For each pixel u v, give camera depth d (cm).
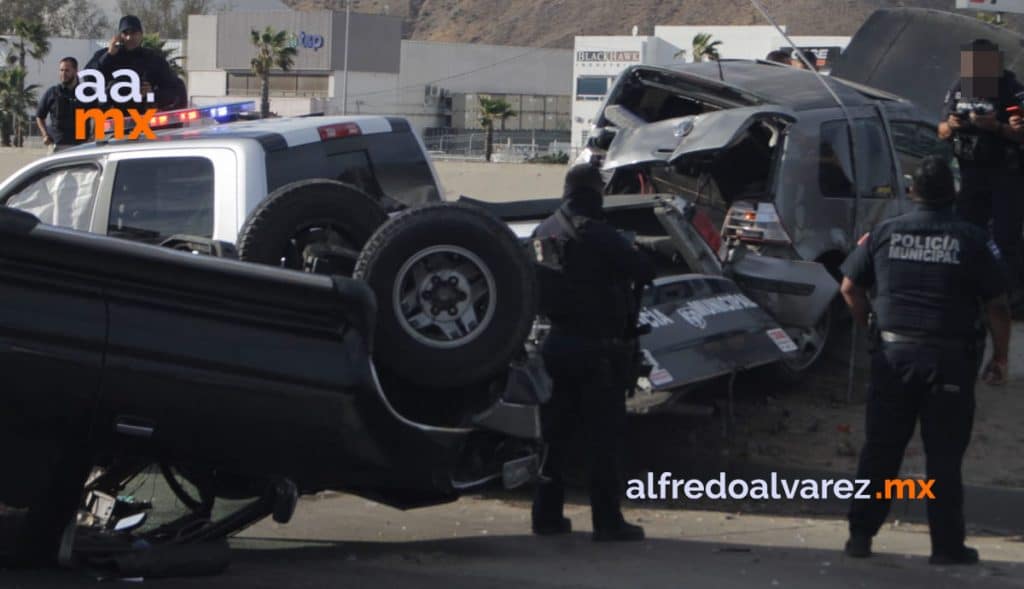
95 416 593
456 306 674
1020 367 1198
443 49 8212
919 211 723
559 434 785
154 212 892
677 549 765
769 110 1123
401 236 661
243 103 1038
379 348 660
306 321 626
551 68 8506
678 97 1249
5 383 576
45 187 946
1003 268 710
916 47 1510
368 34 7500
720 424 1045
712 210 1172
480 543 777
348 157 923
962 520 726
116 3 11169
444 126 7925
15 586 614
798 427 1049
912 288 714
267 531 806
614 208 1014
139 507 688
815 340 1165
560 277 755
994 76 1074
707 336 905
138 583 630
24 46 6956
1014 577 706
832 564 730
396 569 698
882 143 1233
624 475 933
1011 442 1009
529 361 729
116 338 590
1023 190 1102
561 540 787
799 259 1122
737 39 7044
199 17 7569
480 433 703
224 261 613
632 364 790
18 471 592
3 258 577
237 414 611
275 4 11381
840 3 13362
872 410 733
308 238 748
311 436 624
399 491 698
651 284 855
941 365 707
